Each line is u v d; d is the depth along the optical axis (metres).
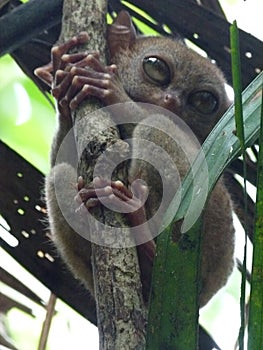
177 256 3.22
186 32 5.70
